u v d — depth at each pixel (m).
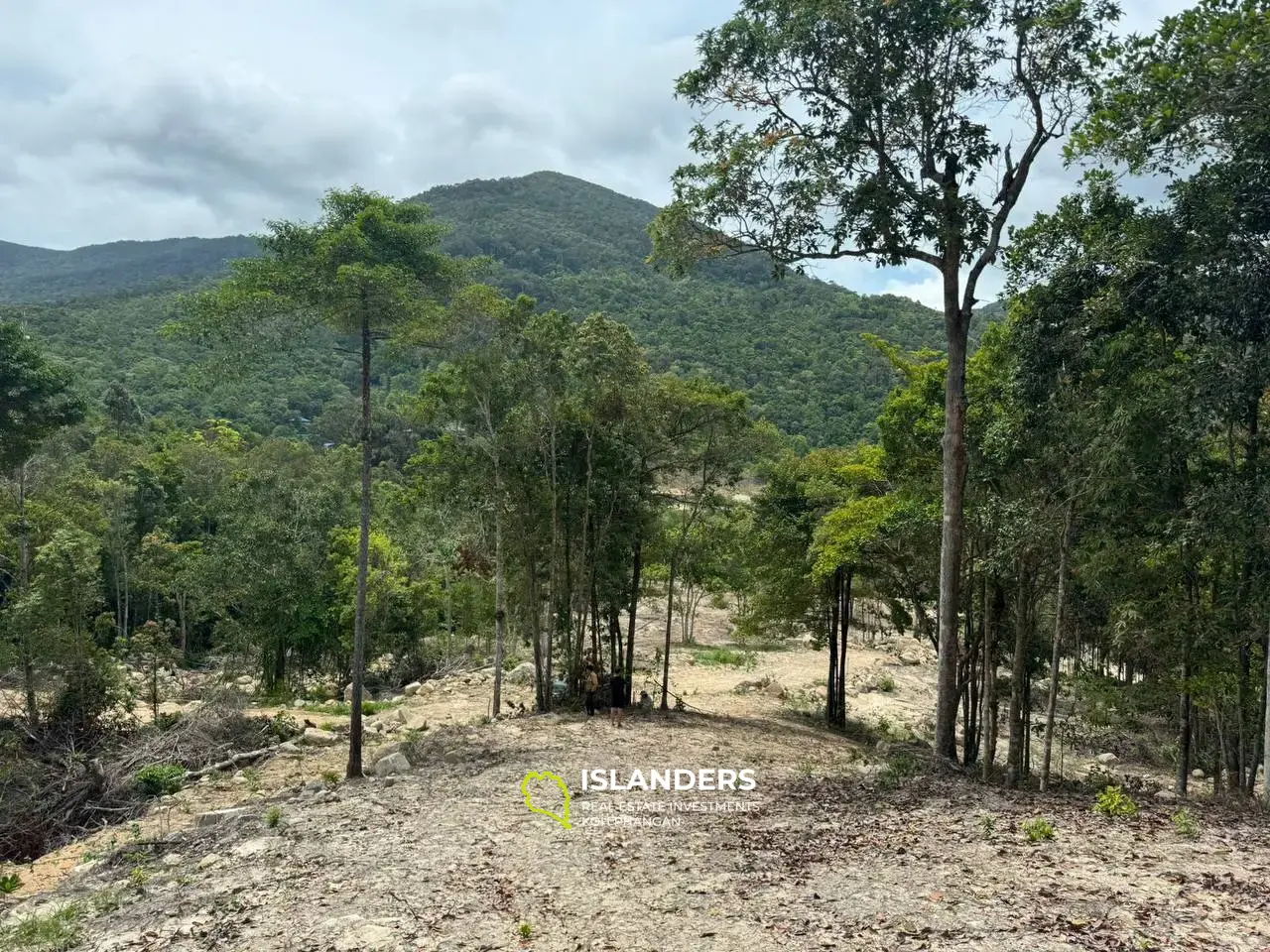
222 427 86.25
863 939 6.87
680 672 37.59
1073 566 14.76
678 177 15.96
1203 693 14.30
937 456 18.45
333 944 7.55
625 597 25.03
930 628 21.77
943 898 7.64
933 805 11.56
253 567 36.22
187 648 47.69
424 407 20.84
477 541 23.95
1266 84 10.00
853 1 13.68
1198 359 11.71
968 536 17.64
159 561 43.72
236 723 23.81
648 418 22.17
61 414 31.16
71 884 11.34
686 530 24.23
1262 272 11.61
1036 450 14.25
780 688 32.62
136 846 12.76
